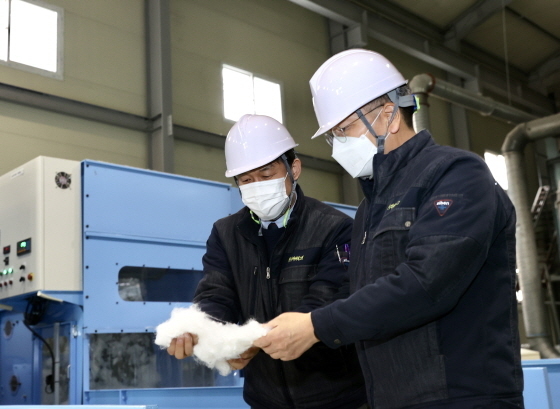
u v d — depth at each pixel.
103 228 3.20
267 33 8.09
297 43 8.45
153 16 6.75
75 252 3.13
